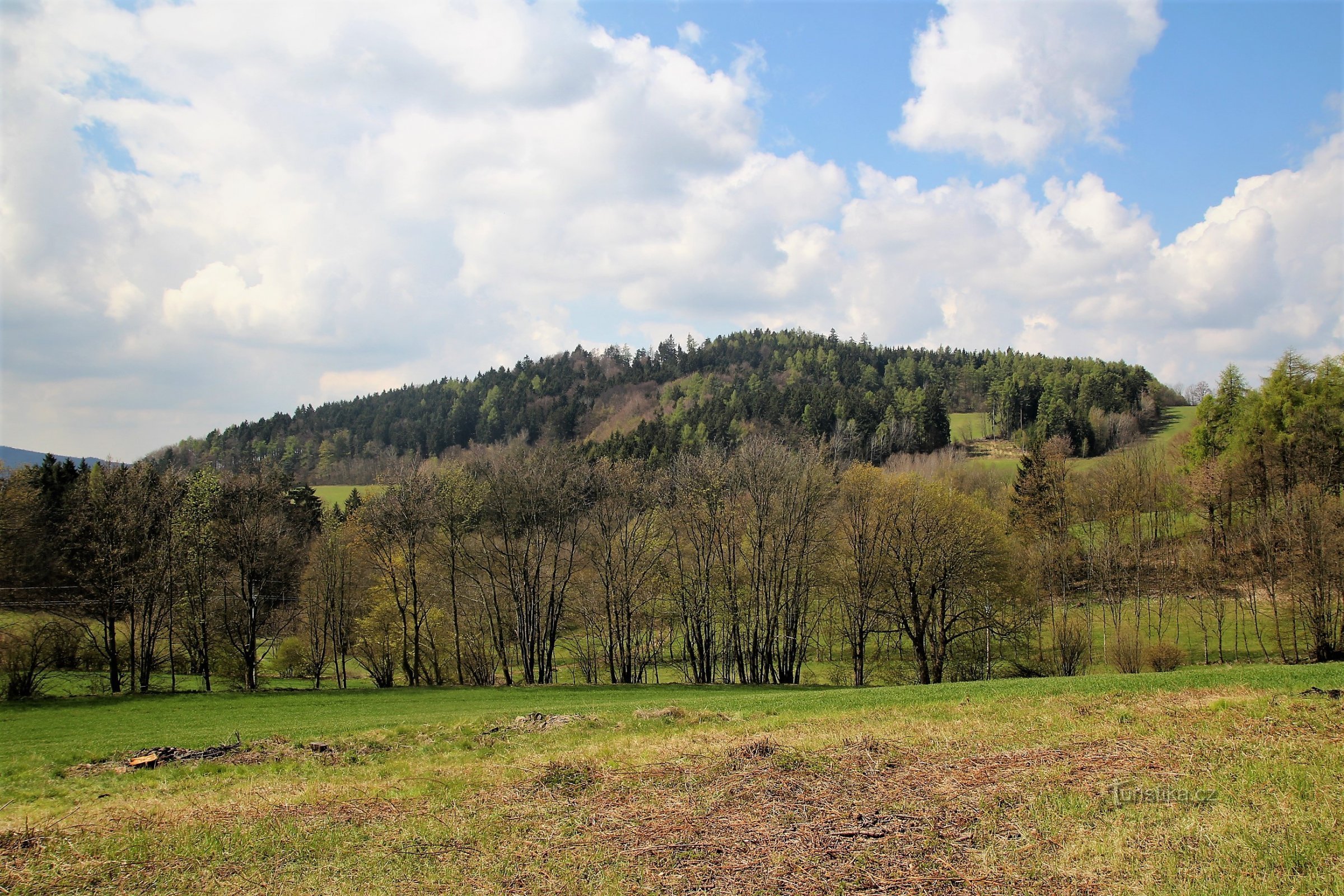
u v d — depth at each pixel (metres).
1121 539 70.81
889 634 51.31
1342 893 8.19
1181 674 25.06
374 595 54.47
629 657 49.28
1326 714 15.52
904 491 45.56
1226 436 71.94
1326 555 46.00
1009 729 17.27
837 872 9.86
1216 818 10.55
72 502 47.19
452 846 11.87
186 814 14.42
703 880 9.90
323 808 14.45
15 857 12.22
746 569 52.94
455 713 31.11
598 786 14.66
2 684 41.12
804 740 17.48
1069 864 9.60
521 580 51.56
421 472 49.69
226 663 52.56
